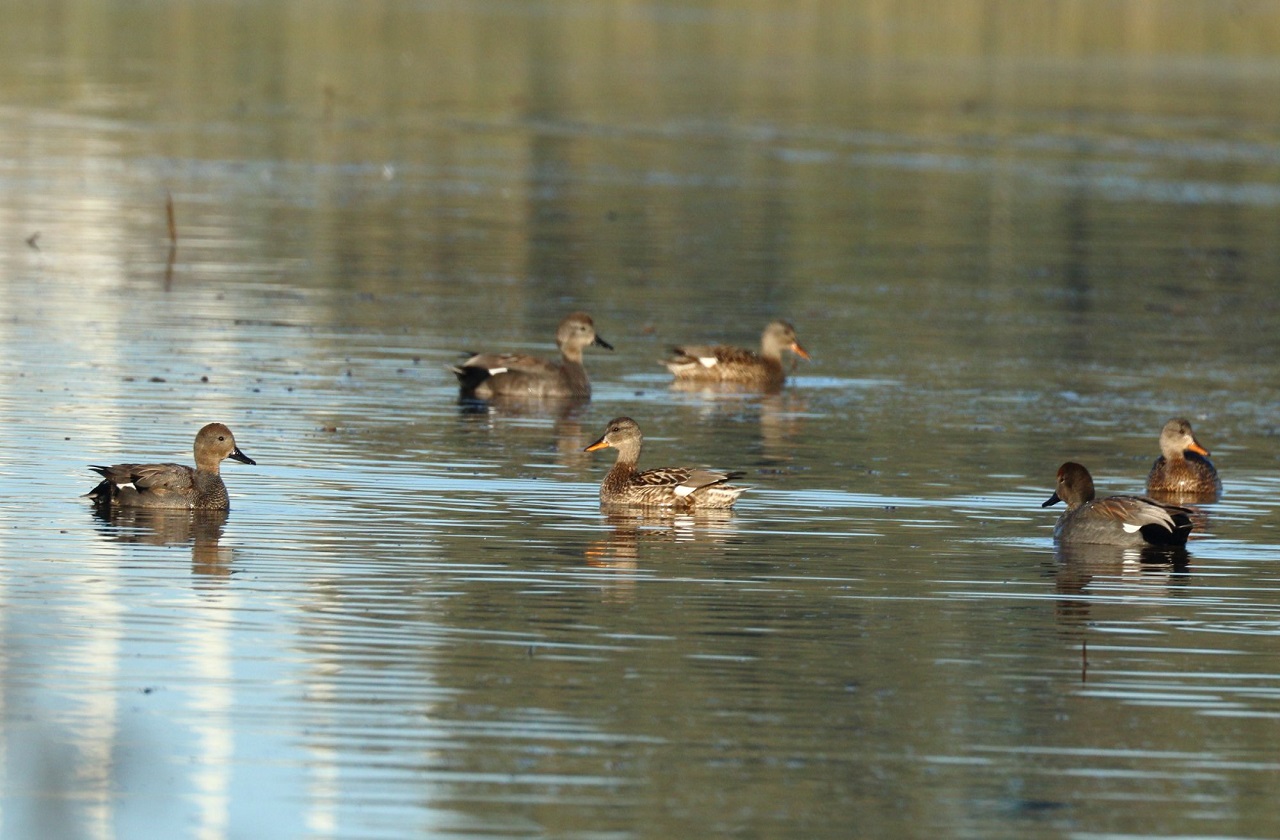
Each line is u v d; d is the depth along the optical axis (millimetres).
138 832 14375
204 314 38281
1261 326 41312
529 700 17062
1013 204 59438
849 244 51281
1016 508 25062
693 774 15594
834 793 15305
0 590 19672
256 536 22250
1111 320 41688
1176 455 26406
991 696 17500
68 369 32156
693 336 38594
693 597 20312
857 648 18750
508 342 36969
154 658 17812
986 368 36000
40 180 55938
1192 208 59562
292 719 16469
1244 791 15516
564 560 21688
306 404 30531
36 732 15977
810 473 26922
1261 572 21969
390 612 19422
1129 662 18516
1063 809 15133
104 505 23422
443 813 14766
